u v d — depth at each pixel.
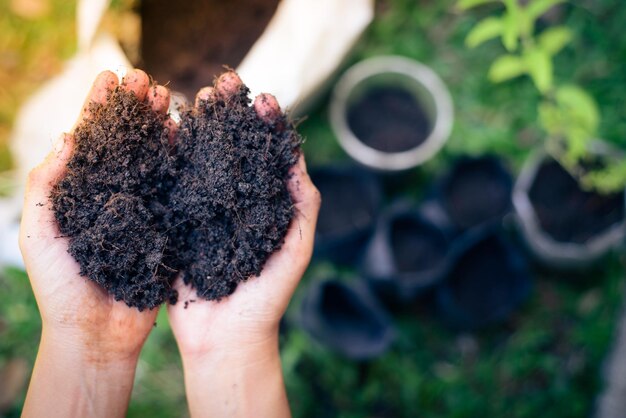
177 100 0.51
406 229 0.63
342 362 0.62
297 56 0.51
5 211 0.59
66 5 0.64
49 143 0.54
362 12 0.56
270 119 0.43
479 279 0.63
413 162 0.60
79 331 0.40
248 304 0.41
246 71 0.49
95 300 0.40
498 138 0.64
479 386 0.62
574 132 0.53
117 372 0.41
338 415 0.62
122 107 0.41
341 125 0.62
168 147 0.42
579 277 0.63
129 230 0.40
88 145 0.40
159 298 0.41
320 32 0.52
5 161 0.63
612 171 0.56
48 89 0.58
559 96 0.52
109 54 0.48
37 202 0.40
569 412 0.60
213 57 0.55
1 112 0.63
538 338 0.62
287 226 0.42
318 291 0.60
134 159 0.41
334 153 0.65
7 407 0.60
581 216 0.60
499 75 0.51
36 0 0.63
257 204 0.41
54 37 0.64
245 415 0.42
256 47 0.50
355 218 0.63
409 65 0.61
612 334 0.60
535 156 0.60
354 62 0.65
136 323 0.41
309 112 0.64
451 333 0.64
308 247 0.42
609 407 0.57
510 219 0.64
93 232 0.40
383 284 0.62
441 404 0.62
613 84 0.63
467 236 0.61
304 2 0.50
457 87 0.65
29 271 0.39
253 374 0.42
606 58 0.64
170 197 0.42
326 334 0.60
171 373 0.61
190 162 0.42
